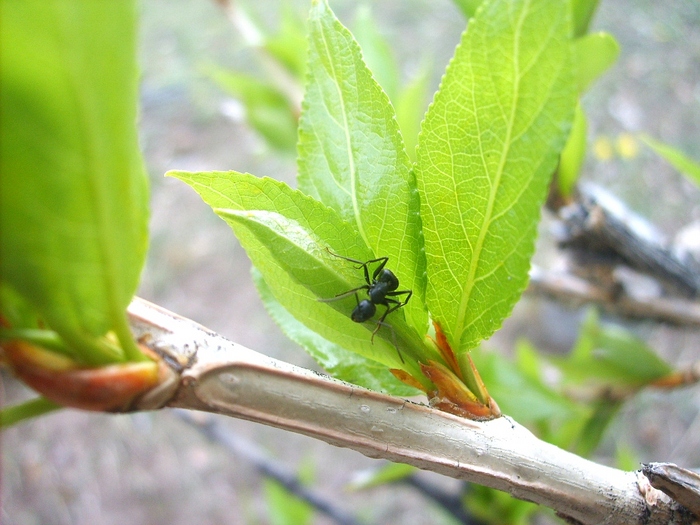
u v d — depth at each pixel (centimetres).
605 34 14
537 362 22
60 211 5
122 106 5
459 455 8
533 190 8
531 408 17
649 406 40
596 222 19
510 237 8
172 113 65
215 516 44
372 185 9
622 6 54
